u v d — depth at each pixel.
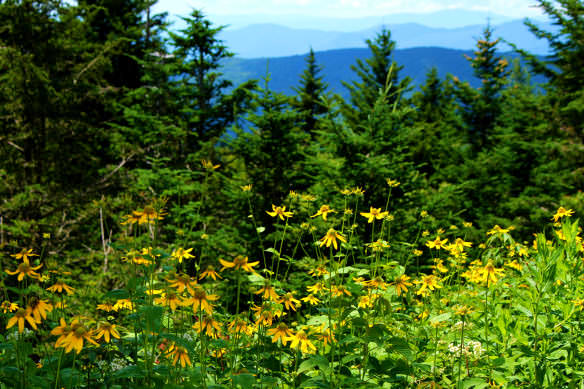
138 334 2.34
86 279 7.55
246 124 9.14
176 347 2.03
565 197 12.50
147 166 12.67
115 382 2.14
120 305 2.38
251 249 8.08
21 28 10.98
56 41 11.77
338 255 2.54
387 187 7.34
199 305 2.01
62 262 8.66
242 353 2.53
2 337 2.07
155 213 2.38
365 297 2.56
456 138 18.22
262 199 8.24
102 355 2.32
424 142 16.61
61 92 11.45
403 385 2.42
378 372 2.36
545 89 16.91
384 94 8.09
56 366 2.03
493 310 3.11
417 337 2.79
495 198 13.18
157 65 13.45
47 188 10.83
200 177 11.45
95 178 11.80
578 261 2.96
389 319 2.73
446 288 3.54
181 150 13.02
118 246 2.25
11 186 10.55
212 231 9.35
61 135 11.42
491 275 2.59
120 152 12.23
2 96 10.55
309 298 2.76
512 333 2.72
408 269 5.55
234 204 8.48
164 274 2.06
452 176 14.39
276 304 2.41
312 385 2.06
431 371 2.43
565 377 2.54
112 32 18.67
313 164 8.59
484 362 2.66
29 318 1.84
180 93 13.46
